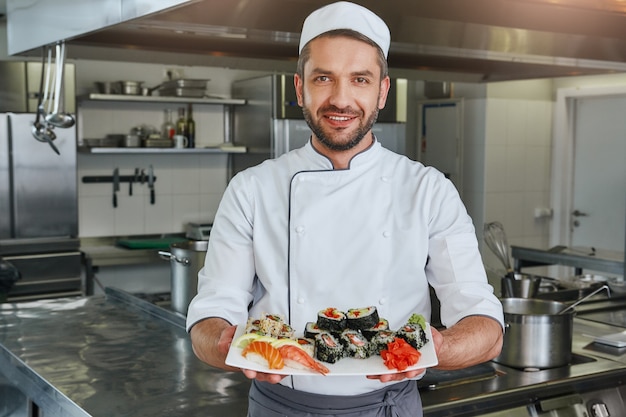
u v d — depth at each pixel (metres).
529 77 4.14
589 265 4.16
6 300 4.43
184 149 5.29
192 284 2.74
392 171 1.55
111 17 2.29
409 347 1.26
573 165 6.52
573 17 2.51
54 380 2.14
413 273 1.51
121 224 5.55
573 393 2.13
